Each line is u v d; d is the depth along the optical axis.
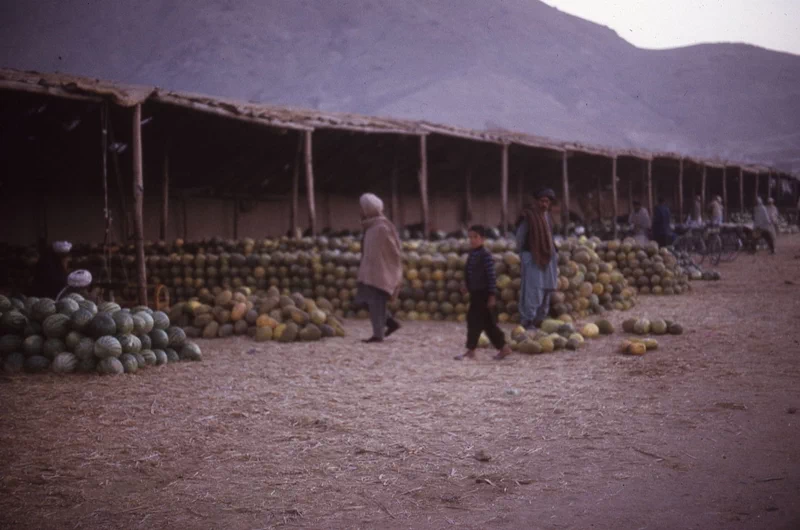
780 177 50.00
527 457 5.28
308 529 4.04
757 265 23.70
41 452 5.41
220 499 4.51
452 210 29.61
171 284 14.12
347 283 13.95
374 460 5.26
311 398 7.18
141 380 7.93
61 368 8.12
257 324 11.21
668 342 10.29
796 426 5.86
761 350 9.39
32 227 17.30
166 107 13.97
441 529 4.01
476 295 9.41
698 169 38.00
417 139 21.48
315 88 118.31
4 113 13.59
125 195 18.89
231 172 19.77
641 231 25.33
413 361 9.30
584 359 9.19
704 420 6.12
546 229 11.62
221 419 6.38
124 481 4.84
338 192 24.69
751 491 4.45
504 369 8.67
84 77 12.77
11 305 8.66
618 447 5.45
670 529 3.91
